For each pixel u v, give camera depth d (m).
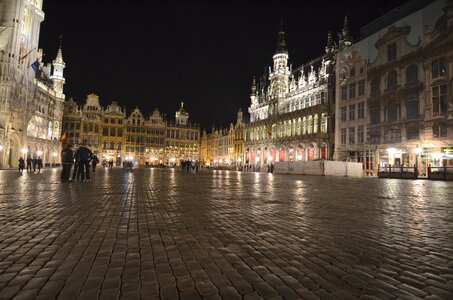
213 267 4.00
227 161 101.75
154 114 113.62
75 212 7.93
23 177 22.98
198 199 11.20
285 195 13.10
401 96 42.25
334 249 4.92
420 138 39.28
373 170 46.53
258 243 5.22
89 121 98.56
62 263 4.04
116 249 4.71
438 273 3.91
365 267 4.10
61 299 3.00
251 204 10.03
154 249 4.75
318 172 43.12
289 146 69.69
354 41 56.06
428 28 38.72
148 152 109.81
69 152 18.50
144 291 3.22
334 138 58.38
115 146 104.56
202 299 3.06
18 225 6.30
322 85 62.84
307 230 6.25
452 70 35.56
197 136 121.81
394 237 5.73
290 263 4.21
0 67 50.22
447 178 31.25
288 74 78.50
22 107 53.88
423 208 9.55
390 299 3.15
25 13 56.84
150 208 8.81
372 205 10.16
